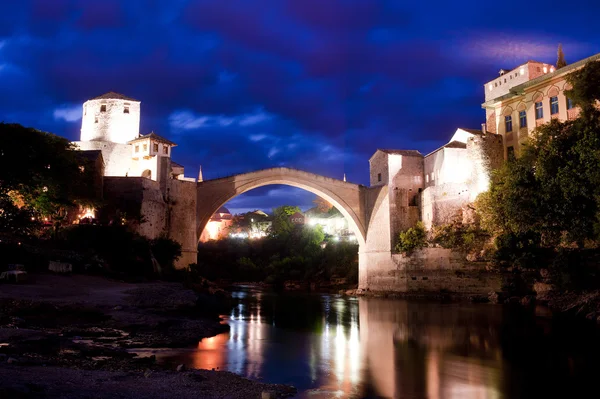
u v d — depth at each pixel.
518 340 22.44
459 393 13.45
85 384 10.26
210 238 126.69
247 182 56.41
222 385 12.28
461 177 51.62
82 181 42.31
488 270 47.50
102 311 22.67
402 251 53.28
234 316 31.83
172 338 19.55
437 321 30.28
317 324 28.73
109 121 59.44
